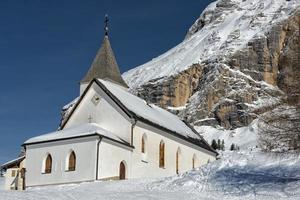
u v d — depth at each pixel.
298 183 33.16
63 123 63.56
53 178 55.59
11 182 60.53
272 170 38.94
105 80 70.81
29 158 57.88
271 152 33.97
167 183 37.38
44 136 58.78
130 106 62.12
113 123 60.12
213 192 32.50
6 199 25.42
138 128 59.78
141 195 29.06
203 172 39.66
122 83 74.31
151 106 74.44
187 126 80.94
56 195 27.86
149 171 61.06
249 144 145.88
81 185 43.50
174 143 67.50
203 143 77.00
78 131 56.84
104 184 41.41
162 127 64.38
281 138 32.91
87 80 72.38
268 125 33.31
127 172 57.28
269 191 31.44
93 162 53.62
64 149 55.88
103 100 61.59
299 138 32.31
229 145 151.75
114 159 55.81
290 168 39.03
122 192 31.12
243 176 36.97
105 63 73.00
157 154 63.16
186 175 39.53
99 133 54.66
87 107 62.59
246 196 30.44
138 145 59.50
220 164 41.66
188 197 29.44
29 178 57.19
